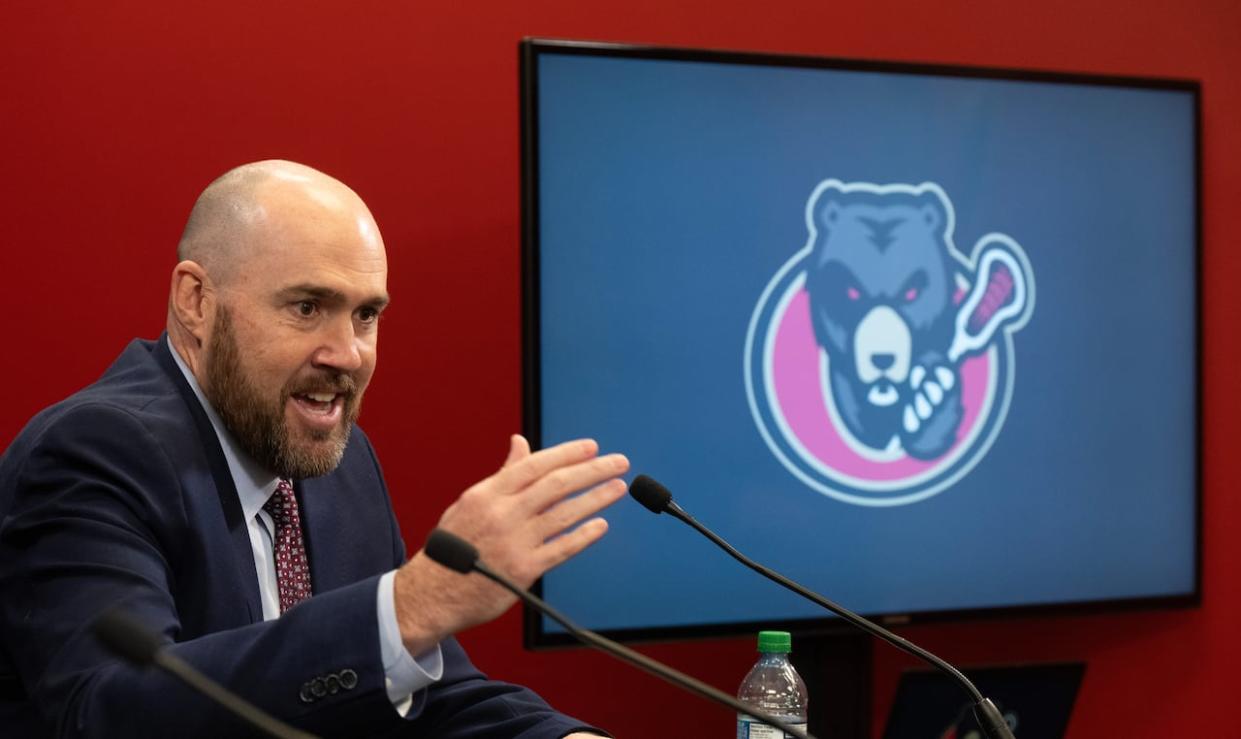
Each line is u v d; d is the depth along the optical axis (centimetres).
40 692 333
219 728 312
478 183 663
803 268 676
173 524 377
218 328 400
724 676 709
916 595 695
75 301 605
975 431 708
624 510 648
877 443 689
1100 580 732
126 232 612
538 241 632
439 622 315
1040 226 721
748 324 666
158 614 340
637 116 649
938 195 700
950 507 703
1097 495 732
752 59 666
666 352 654
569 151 639
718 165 662
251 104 629
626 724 688
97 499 365
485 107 664
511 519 312
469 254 662
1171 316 746
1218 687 783
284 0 634
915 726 654
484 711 423
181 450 390
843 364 683
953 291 703
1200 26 784
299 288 395
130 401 395
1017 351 717
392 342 650
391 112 650
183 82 620
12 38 599
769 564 668
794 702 550
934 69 699
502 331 668
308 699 314
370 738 417
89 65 608
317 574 429
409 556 648
